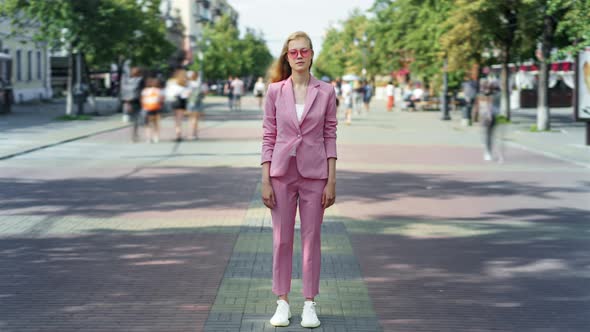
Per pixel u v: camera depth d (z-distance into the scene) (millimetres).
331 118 5578
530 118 37438
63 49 32812
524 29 27656
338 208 11062
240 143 22375
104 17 32781
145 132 26297
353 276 7094
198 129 28906
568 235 9219
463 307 6148
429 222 9984
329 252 8109
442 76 40875
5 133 24594
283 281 5641
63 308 6020
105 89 73000
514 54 31344
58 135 23891
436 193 12664
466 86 28375
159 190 12617
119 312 5914
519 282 6980
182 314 5863
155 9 43156
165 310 5965
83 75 40625
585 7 20688
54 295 6387
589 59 21062
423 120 37750
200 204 11203
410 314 5938
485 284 6883
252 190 12680
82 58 37656
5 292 6480
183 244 8406
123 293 6441
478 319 5836
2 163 16547
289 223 5617
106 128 27578
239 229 9281
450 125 33312
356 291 6578
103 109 43906
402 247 8414
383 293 6527
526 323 5762
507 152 20281
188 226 9477
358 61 74938
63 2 31891
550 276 7219
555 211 10969
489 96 18109
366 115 43344
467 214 10648
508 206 11398
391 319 5801
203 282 6789
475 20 30250
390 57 50750
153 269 7270
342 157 18625
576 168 16500
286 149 5496
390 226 9664
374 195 12375
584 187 13531
